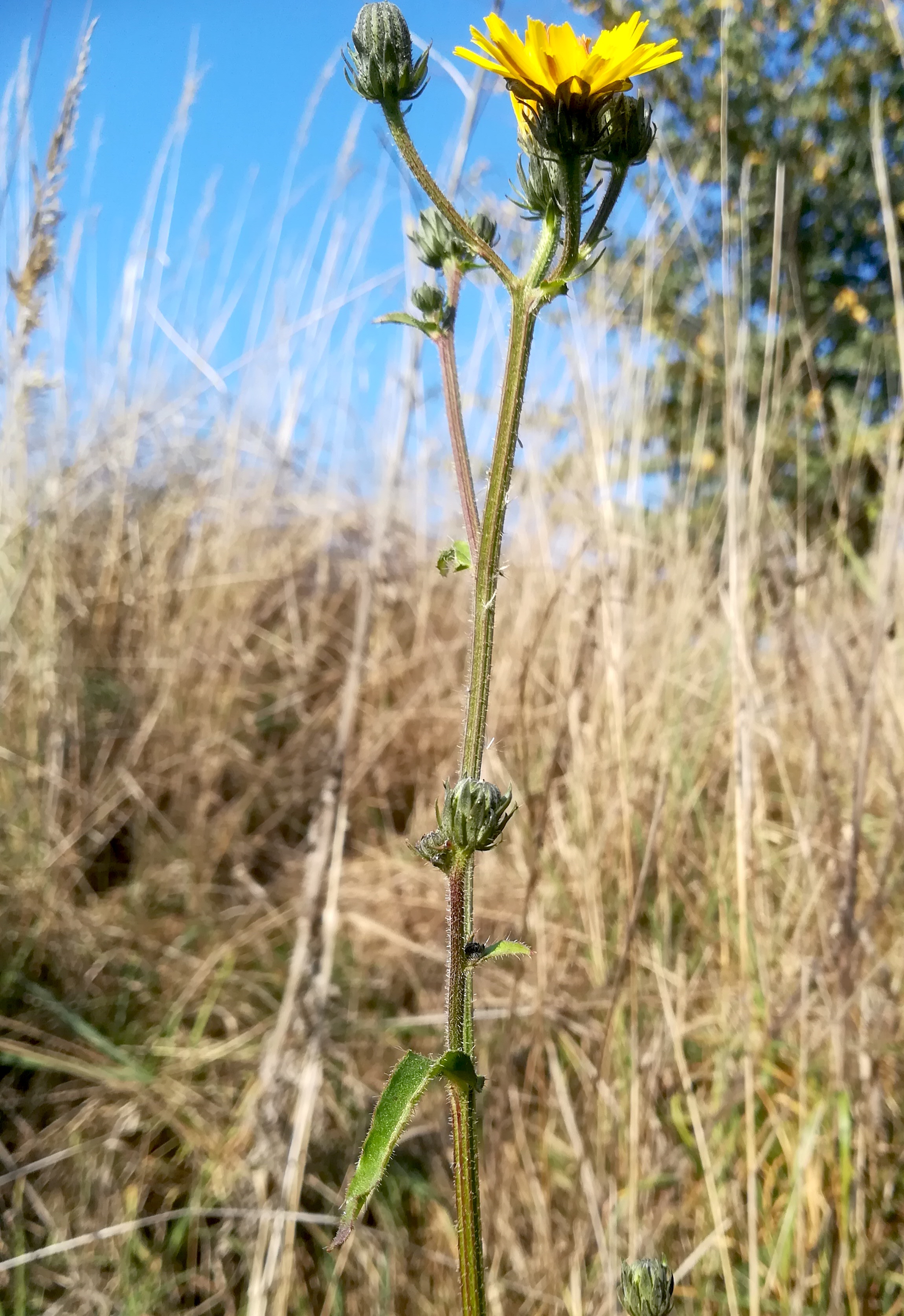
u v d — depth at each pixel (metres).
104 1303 0.29
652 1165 0.31
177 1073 0.36
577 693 0.39
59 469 0.53
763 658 0.45
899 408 0.35
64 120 0.33
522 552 0.51
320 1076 0.33
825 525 0.50
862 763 0.30
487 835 0.14
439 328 0.18
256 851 0.50
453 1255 0.30
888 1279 0.27
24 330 0.36
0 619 0.46
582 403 0.44
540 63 0.15
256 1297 0.27
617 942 0.35
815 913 0.35
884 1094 0.31
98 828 0.48
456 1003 0.15
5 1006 0.37
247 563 0.60
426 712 0.53
